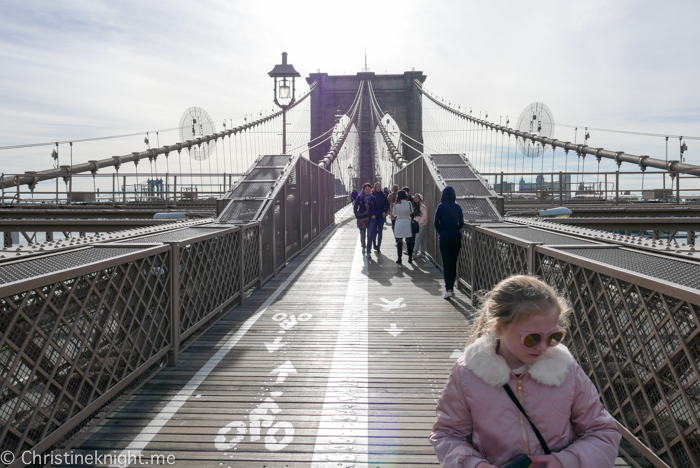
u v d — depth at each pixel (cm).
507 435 134
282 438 286
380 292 719
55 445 273
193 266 457
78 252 334
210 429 296
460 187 884
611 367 269
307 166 1311
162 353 389
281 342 474
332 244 1374
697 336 189
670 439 218
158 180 1931
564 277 326
